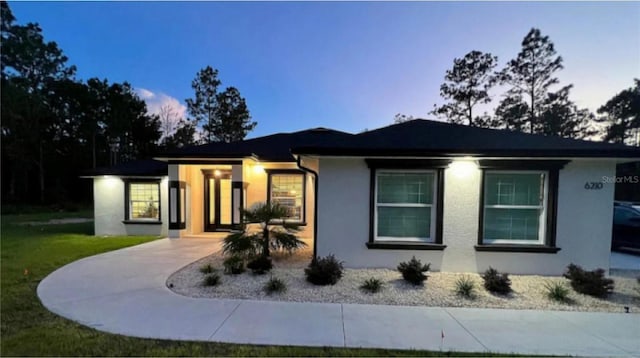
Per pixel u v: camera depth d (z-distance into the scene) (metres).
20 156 28.97
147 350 3.07
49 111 30.72
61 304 4.41
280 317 4.01
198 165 11.02
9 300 4.57
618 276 6.11
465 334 3.58
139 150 34.38
